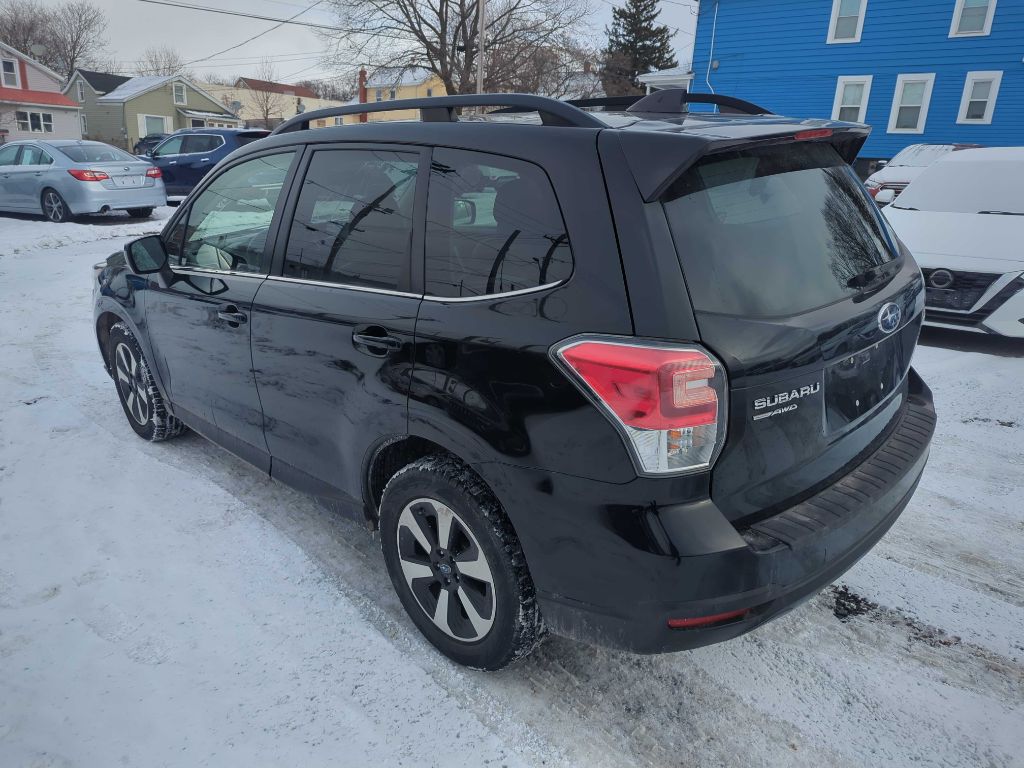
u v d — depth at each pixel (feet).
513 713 7.33
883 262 8.06
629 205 6.04
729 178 6.56
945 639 8.52
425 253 7.47
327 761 6.74
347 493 8.89
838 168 8.02
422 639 8.39
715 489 6.04
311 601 9.04
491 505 7.03
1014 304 18.12
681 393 5.71
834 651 8.30
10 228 41.34
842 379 6.99
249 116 249.34
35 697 7.45
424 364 7.20
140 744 6.90
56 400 15.72
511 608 7.00
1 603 8.93
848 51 73.15
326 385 8.49
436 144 7.61
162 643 8.25
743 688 7.73
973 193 21.79
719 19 79.15
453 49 118.01
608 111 8.25
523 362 6.39
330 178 8.75
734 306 6.05
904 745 7.01
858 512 6.75
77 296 26.13
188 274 10.88
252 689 7.59
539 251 6.51
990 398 16.01
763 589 6.08
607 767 6.72
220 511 11.14
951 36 68.44
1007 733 7.16
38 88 149.18
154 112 172.24
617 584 6.13
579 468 6.13
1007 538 10.68
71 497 11.53
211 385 10.79
